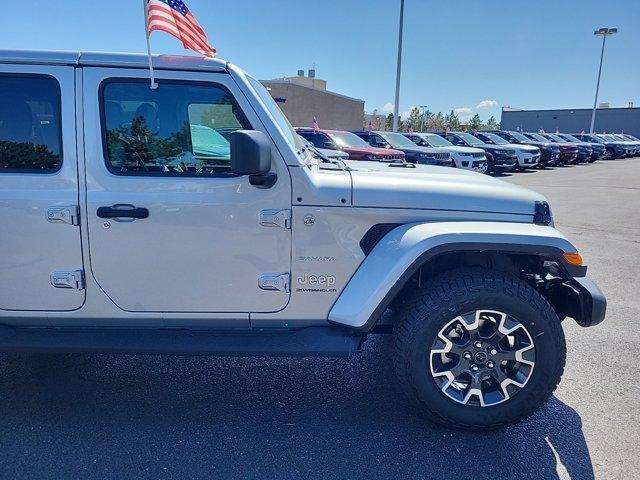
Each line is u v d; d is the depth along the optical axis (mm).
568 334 4383
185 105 2816
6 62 2717
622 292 5539
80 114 2750
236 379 3564
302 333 2930
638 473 2604
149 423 3008
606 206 11781
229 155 2805
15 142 2764
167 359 3859
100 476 2541
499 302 2766
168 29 2893
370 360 3885
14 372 3602
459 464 2668
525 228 2854
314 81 47625
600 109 54469
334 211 2822
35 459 2662
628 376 3639
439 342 2834
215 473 2578
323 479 2545
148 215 2771
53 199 2754
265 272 2865
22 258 2809
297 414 3133
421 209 2889
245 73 2914
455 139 21719
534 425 3027
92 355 3895
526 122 59750
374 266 2818
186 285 2861
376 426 3010
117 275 2838
